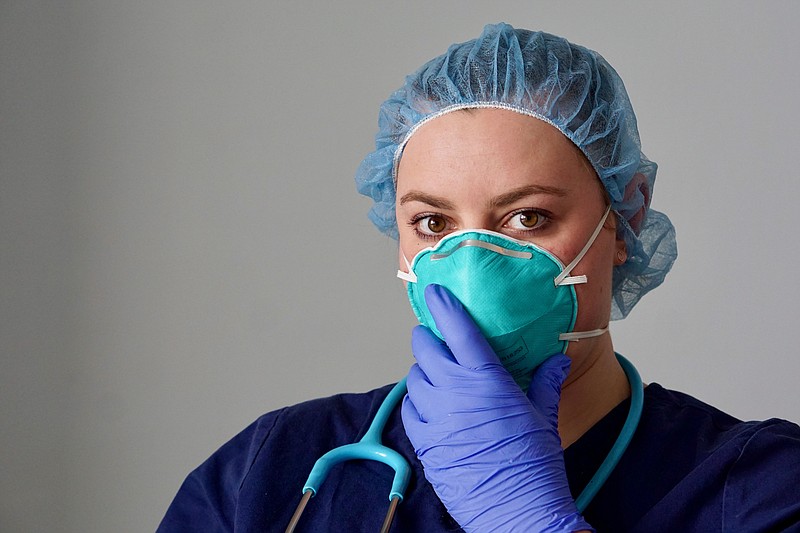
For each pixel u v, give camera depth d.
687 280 2.28
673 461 1.22
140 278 2.59
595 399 1.27
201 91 2.56
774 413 2.22
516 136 1.18
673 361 2.28
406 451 1.33
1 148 2.62
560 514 1.06
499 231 1.18
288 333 2.53
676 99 2.27
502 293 1.15
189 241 2.57
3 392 2.62
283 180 2.54
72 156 2.60
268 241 2.54
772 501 1.15
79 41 2.59
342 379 2.51
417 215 1.21
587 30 2.33
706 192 2.26
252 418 2.54
